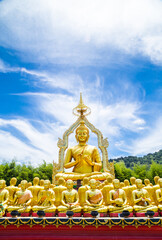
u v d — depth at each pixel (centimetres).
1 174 3012
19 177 3095
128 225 681
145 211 795
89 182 853
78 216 777
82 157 1330
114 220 682
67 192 841
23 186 855
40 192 871
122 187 984
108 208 792
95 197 814
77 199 841
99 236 678
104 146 1371
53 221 682
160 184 856
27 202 833
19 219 687
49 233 688
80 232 687
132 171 3309
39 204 862
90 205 795
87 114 1492
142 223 676
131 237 672
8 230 692
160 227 684
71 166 1331
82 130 1409
